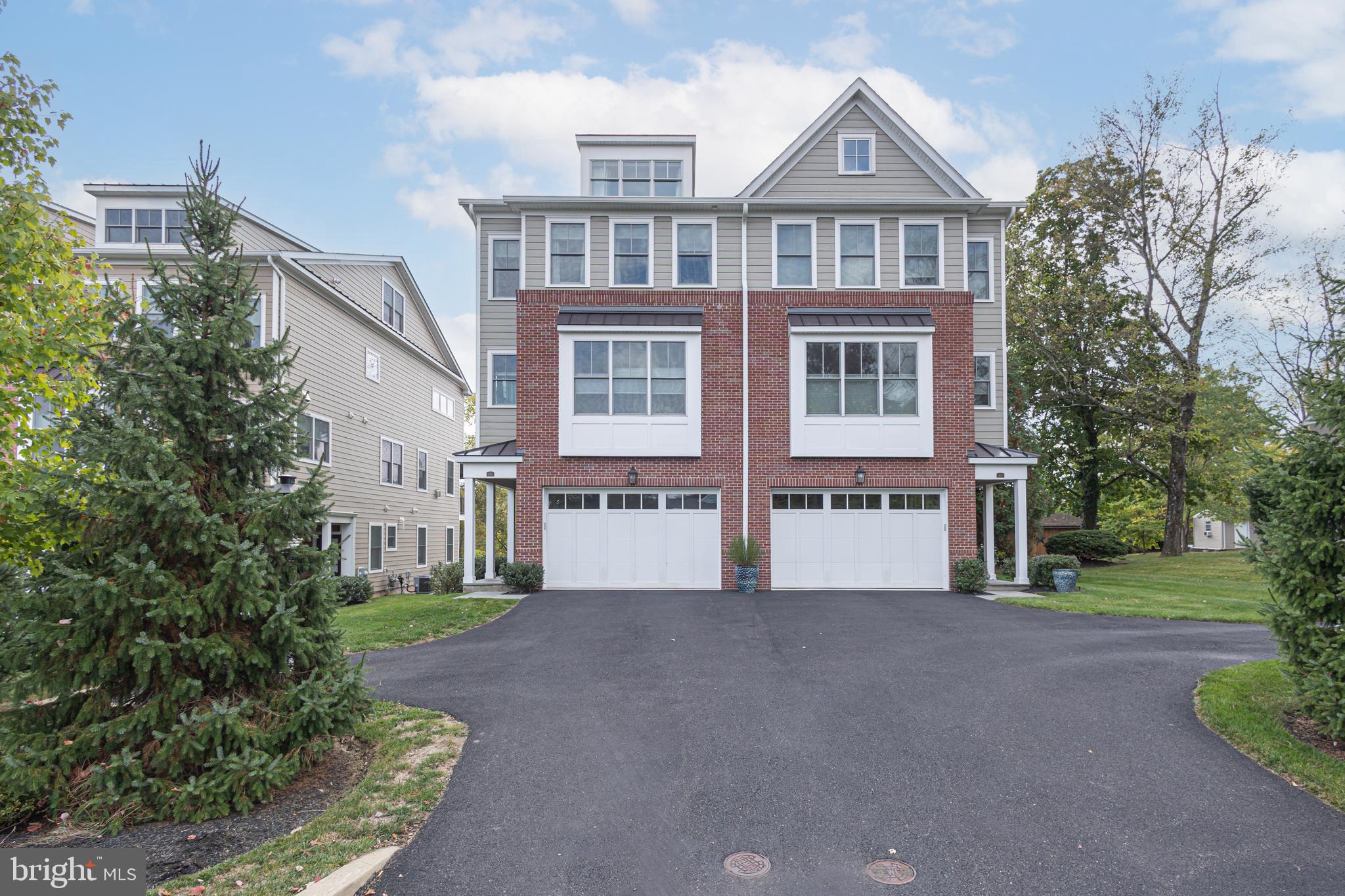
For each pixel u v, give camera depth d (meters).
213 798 5.34
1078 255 27.08
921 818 5.39
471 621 13.09
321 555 6.34
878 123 20.47
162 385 5.79
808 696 8.30
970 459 17.47
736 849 4.93
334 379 21.70
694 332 17.45
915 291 18.06
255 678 5.93
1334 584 6.76
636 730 7.21
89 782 5.37
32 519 8.11
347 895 4.30
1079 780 6.06
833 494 17.55
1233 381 25.94
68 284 9.62
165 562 5.77
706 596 16.03
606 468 17.31
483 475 17.52
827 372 17.58
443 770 6.19
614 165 21.47
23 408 9.36
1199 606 14.65
